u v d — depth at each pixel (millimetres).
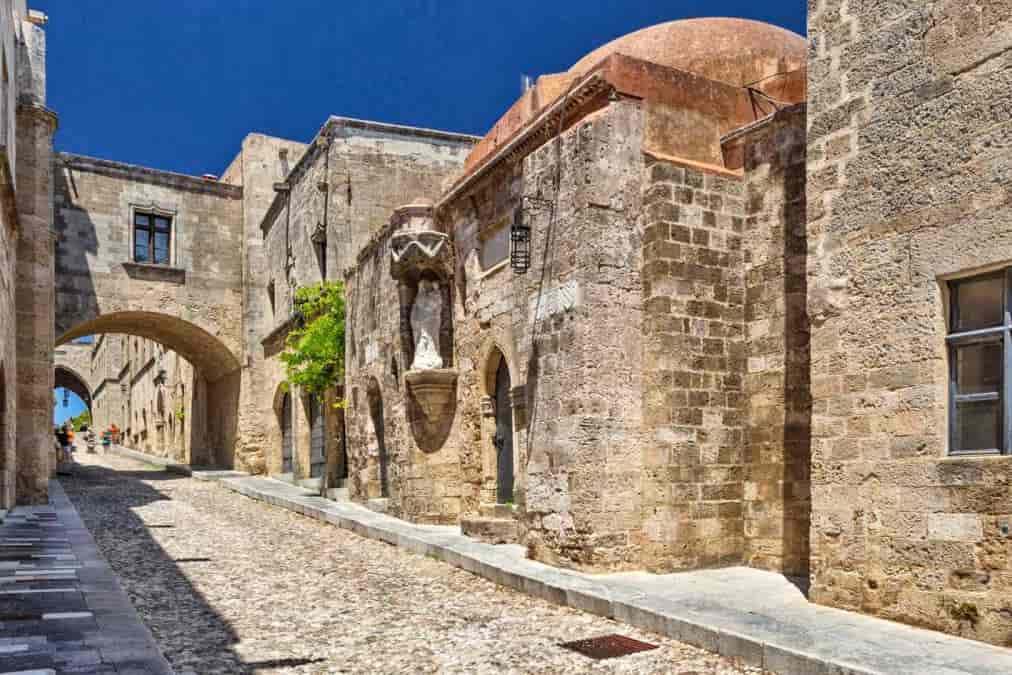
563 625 8180
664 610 7863
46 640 6691
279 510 19688
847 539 7859
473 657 6992
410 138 23125
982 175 6941
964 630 6789
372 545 13945
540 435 11117
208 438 34781
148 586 9992
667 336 10398
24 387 19781
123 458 45406
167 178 29812
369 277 18469
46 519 16250
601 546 10094
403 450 15766
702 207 10766
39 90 20859
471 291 14383
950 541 6973
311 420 25172
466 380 14523
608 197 10570
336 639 7602
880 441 7629
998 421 6863
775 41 13227
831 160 8289
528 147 12398
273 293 29391
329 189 22281
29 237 20266
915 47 7543
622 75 10812
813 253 8398
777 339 10461
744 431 10766
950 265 7133
